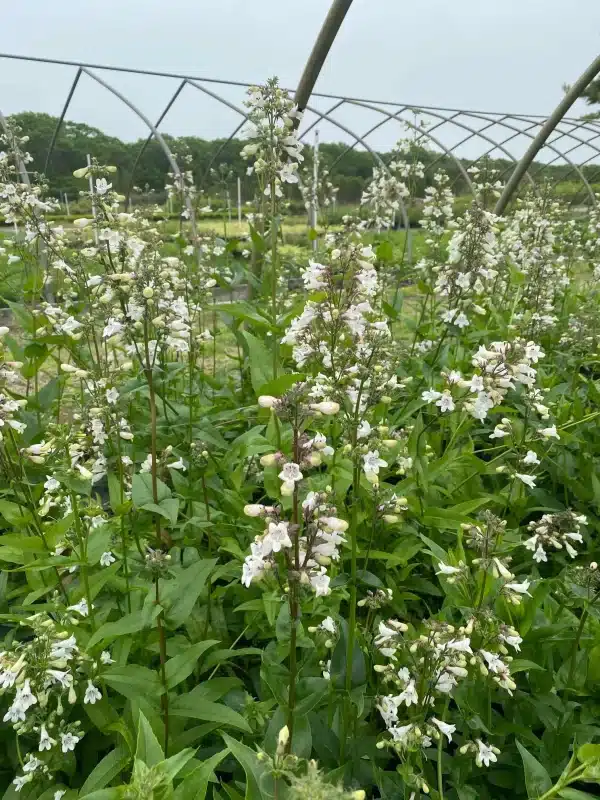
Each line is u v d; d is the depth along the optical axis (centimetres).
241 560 77
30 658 54
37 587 74
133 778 38
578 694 64
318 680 51
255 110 100
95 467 75
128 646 64
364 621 76
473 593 65
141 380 80
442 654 50
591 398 122
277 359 100
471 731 60
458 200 332
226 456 88
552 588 78
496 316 140
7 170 105
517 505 92
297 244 299
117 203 75
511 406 117
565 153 402
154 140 300
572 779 44
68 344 97
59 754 58
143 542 78
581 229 259
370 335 76
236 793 48
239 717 55
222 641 73
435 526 86
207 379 123
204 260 157
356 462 59
